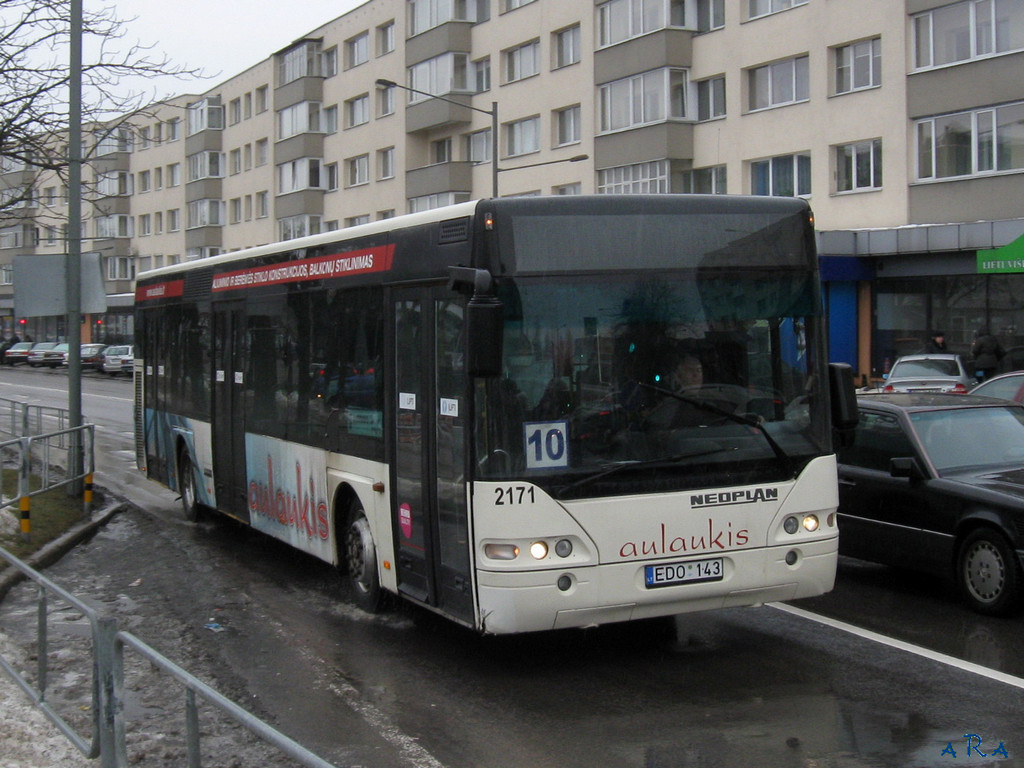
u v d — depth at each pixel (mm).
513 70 44531
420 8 48406
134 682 6914
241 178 64062
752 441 6918
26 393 43000
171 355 13797
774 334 7062
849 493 9477
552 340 6621
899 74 30531
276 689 6809
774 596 6973
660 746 5652
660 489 6688
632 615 6656
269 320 10414
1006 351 28922
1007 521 8016
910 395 9938
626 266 6793
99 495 15695
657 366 6777
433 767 5449
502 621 6488
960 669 6879
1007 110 28297
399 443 7750
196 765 4344
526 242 6660
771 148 34156
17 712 6129
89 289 15039
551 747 5691
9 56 14414
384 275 7969
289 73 58281
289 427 9906
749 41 34625
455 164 46406
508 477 6492
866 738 5691
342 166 55188
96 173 16531
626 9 38125
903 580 9602
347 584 9758
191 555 11531
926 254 30281
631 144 37906
